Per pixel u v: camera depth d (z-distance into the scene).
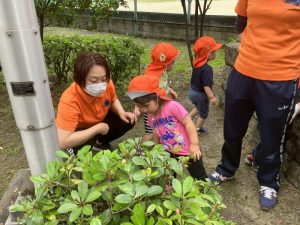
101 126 2.56
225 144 2.66
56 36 5.10
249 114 2.47
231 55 3.91
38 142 1.44
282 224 2.36
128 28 10.03
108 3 4.59
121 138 3.63
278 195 2.63
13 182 2.30
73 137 2.41
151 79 2.20
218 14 8.50
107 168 1.20
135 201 1.13
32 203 1.20
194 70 3.40
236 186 2.75
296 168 2.70
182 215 1.09
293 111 2.27
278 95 2.18
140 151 1.41
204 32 8.62
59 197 1.23
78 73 2.24
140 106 2.23
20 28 1.25
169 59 2.97
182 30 8.96
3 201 2.14
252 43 2.21
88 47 4.63
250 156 2.94
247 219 2.42
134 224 1.05
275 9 2.04
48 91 1.41
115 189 1.22
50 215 1.17
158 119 2.37
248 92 2.33
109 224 1.15
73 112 2.42
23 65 1.30
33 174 1.52
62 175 1.25
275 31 2.10
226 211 2.49
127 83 4.84
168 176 1.29
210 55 3.29
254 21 2.18
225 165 2.74
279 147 2.38
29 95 1.35
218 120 4.00
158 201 1.17
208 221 1.07
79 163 1.31
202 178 2.35
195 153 2.24
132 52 4.66
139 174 1.19
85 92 2.43
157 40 9.32
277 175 2.50
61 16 4.66
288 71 2.14
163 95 2.27
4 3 1.22
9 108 4.48
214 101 3.29
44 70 1.37
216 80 5.38
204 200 1.17
